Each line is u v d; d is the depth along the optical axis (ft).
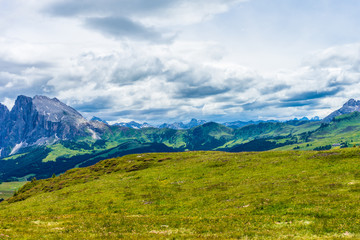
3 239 67.82
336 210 84.74
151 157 319.06
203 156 278.67
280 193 119.24
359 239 59.67
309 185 125.80
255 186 141.28
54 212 144.25
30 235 72.64
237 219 89.30
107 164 322.14
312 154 190.70
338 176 132.98
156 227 85.66
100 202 154.61
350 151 172.76
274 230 74.18
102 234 75.25
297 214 88.33
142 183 196.24
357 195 97.45
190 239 67.05
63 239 69.15
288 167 172.45
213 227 81.30
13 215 142.20
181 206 128.36
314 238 63.87
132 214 124.47
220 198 130.31
